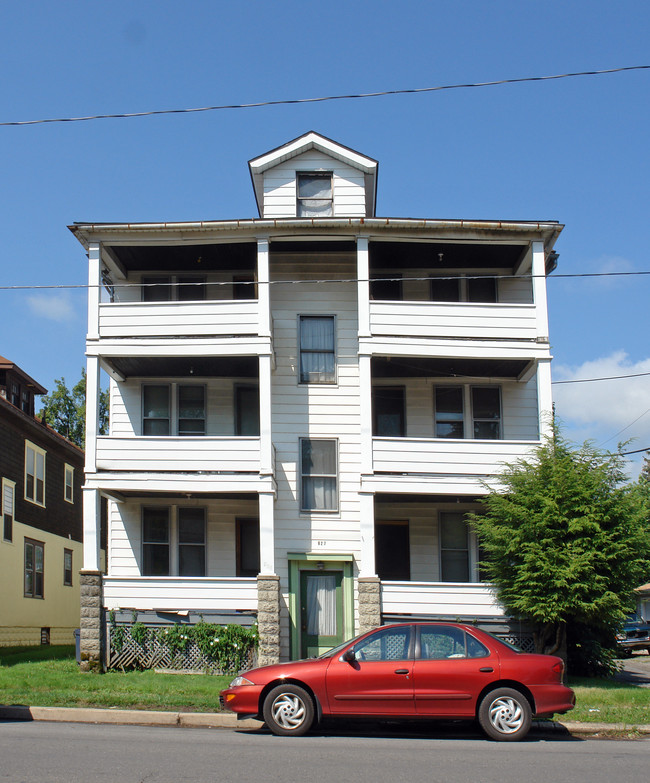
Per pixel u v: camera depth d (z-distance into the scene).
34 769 9.08
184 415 23.45
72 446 36.22
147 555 22.88
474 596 20.14
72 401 48.97
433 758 10.16
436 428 23.38
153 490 20.64
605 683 17.97
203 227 21.56
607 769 9.64
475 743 11.47
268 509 20.44
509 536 18.53
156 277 24.05
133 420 23.34
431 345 21.48
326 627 21.80
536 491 18.56
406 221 21.62
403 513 23.05
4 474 29.61
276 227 21.64
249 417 23.53
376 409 23.53
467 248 22.80
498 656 11.95
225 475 20.70
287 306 23.28
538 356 21.58
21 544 31.08
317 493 22.45
